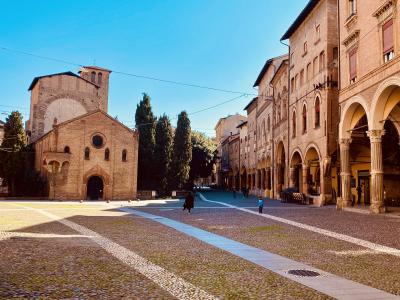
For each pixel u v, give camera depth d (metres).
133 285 8.09
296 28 40.97
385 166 32.28
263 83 58.00
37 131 61.09
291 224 20.17
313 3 35.28
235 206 35.56
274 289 7.93
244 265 10.30
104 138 53.34
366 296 7.48
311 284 8.35
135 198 54.28
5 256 10.85
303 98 38.25
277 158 48.12
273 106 49.97
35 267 9.59
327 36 33.06
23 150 53.19
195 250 12.55
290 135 42.19
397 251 12.44
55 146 50.38
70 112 63.31
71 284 8.06
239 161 79.38
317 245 13.62
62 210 29.83
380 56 24.02
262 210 29.66
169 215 26.17
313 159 37.44
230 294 7.50
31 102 68.69
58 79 63.06
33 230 16.84
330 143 32.50
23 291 7.45
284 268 9.96
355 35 27.28
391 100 23.94
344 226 18.89
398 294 7.62
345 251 12.46
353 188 36.50
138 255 11.49
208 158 76.31
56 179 49.91
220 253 12.05
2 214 24.62
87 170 51.91
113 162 53.50
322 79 33.78
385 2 23.03
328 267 10.12
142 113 60.34
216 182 110.94
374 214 24.38
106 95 70.88
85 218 23.27
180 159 62.09
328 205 33.00
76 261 10.41
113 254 11.55
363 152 35.06
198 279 8.70
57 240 14.09
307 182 37.62
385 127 30.52
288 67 43.25
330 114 32.66
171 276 8.95
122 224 20.11
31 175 52.03
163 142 61.00
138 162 59.41
